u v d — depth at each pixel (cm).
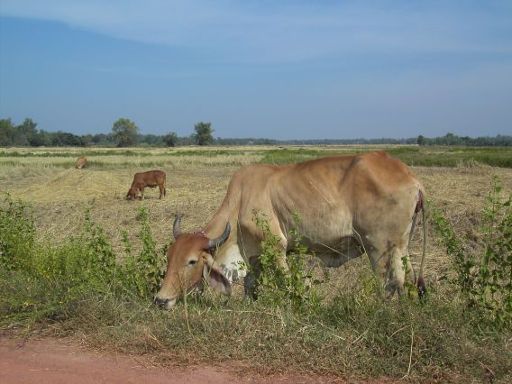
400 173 548
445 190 1553
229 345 468
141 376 433
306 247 574
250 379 425
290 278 539
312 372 432
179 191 1905
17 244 698
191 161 3812
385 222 544
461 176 2089
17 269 679
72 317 544
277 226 598
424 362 432
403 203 540
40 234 1039
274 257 555
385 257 552
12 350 493
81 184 1970
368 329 467
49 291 583
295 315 507
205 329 490
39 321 552
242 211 609
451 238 550
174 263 561
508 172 2367
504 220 534
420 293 542
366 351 447
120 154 5541
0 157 4847
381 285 530
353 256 588
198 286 579
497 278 511
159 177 1719
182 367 446
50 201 1706
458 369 425
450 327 461
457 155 3753
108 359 467
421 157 3566
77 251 660
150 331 494
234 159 3978
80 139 12438
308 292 546
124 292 596
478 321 486
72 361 465
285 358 446
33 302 559
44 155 5431
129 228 1190
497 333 466
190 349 471
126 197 1700
